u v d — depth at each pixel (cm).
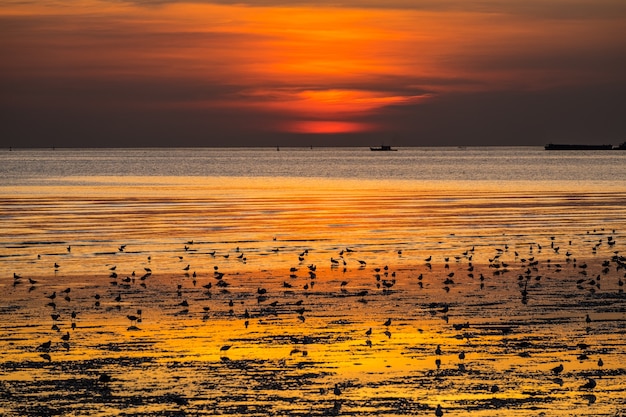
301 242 8819
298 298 5744
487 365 4056
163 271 6912
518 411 3444
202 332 4709
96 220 11150
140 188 19375
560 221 11125
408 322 4978
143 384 3756
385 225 10581
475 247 8450
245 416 3388
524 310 5325
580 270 7044
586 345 4406
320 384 3769
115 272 6731
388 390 3688
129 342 4472
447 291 6028
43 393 3638
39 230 9838
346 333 4694
